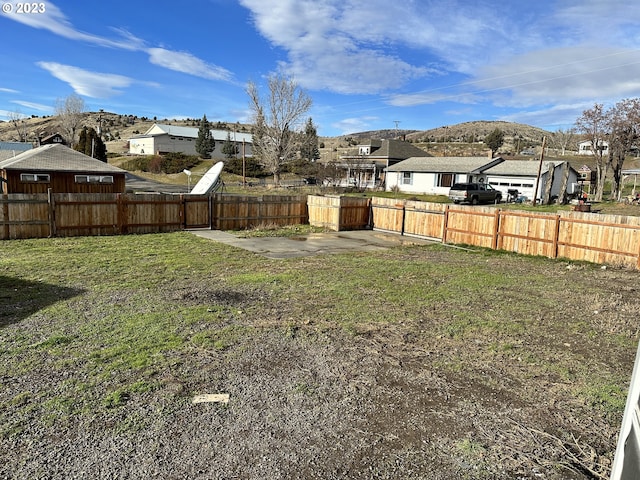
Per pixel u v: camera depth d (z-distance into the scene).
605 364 4.40
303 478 2.57
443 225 13.91
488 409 3.46
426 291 7.21
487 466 2.75
